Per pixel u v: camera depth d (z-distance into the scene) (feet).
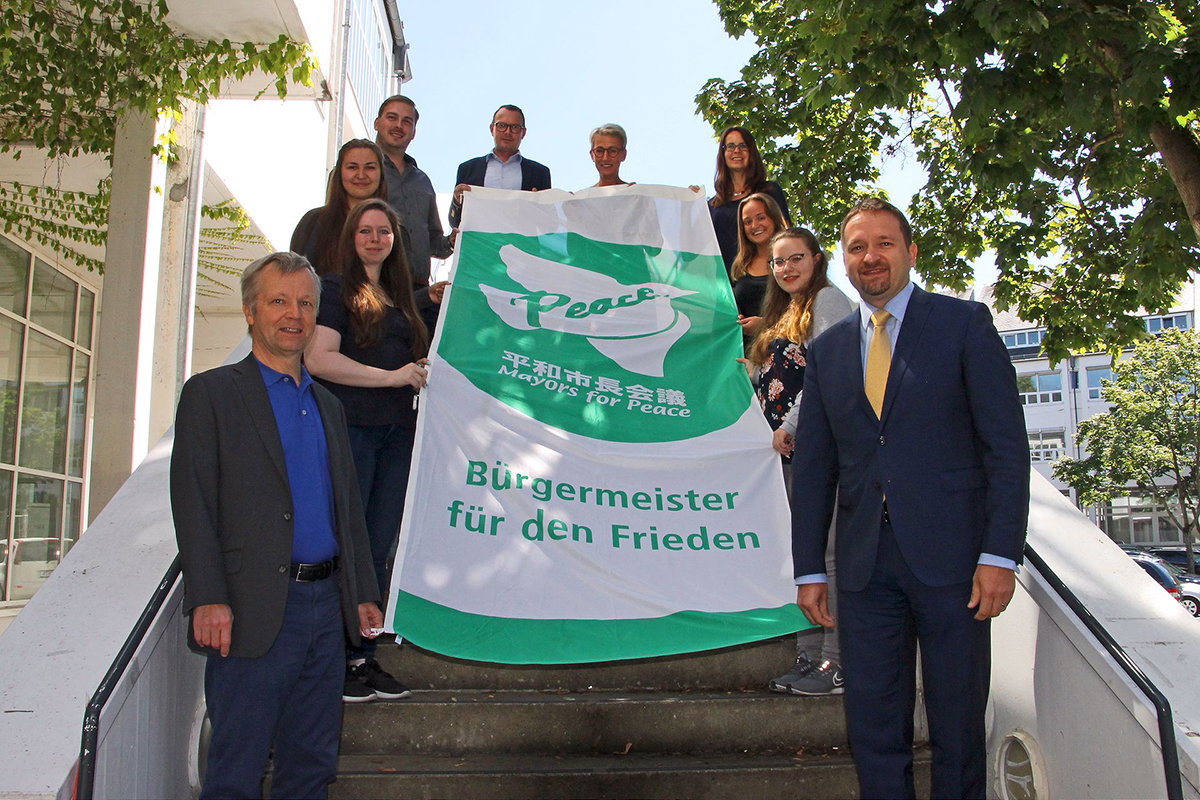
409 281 14.94
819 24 26.43
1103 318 40.40
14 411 35.12
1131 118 24.64
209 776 9.49
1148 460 128.26
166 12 24.25
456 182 23.56
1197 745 9.82
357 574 10.91
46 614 10.79
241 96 31.83
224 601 9.39
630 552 13.23
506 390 14.73
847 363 10.67
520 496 13.48
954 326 10.18
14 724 9.34
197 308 46.47
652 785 11.57
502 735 12.53
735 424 15.11
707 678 14.24
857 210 10.60
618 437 14.49
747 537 13.67
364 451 14.06
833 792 11.80
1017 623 12.32
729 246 20.44
